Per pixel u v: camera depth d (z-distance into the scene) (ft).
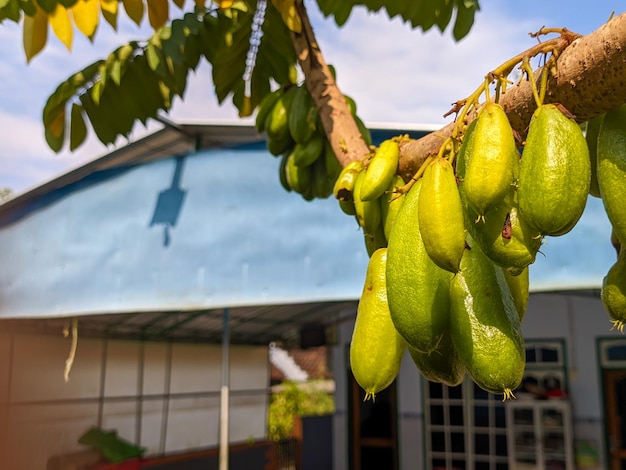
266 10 10.59
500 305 4.07
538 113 3.78
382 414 37.24
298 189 9.20
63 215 21.47
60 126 11.76
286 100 9.39
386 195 5.68
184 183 19.83
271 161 19.12
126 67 11.25
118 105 11.53
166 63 10.75
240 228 18.92
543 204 3.54
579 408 32.14
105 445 31.42
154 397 37.88
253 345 43.70
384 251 4.87
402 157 5.55
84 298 20.53
